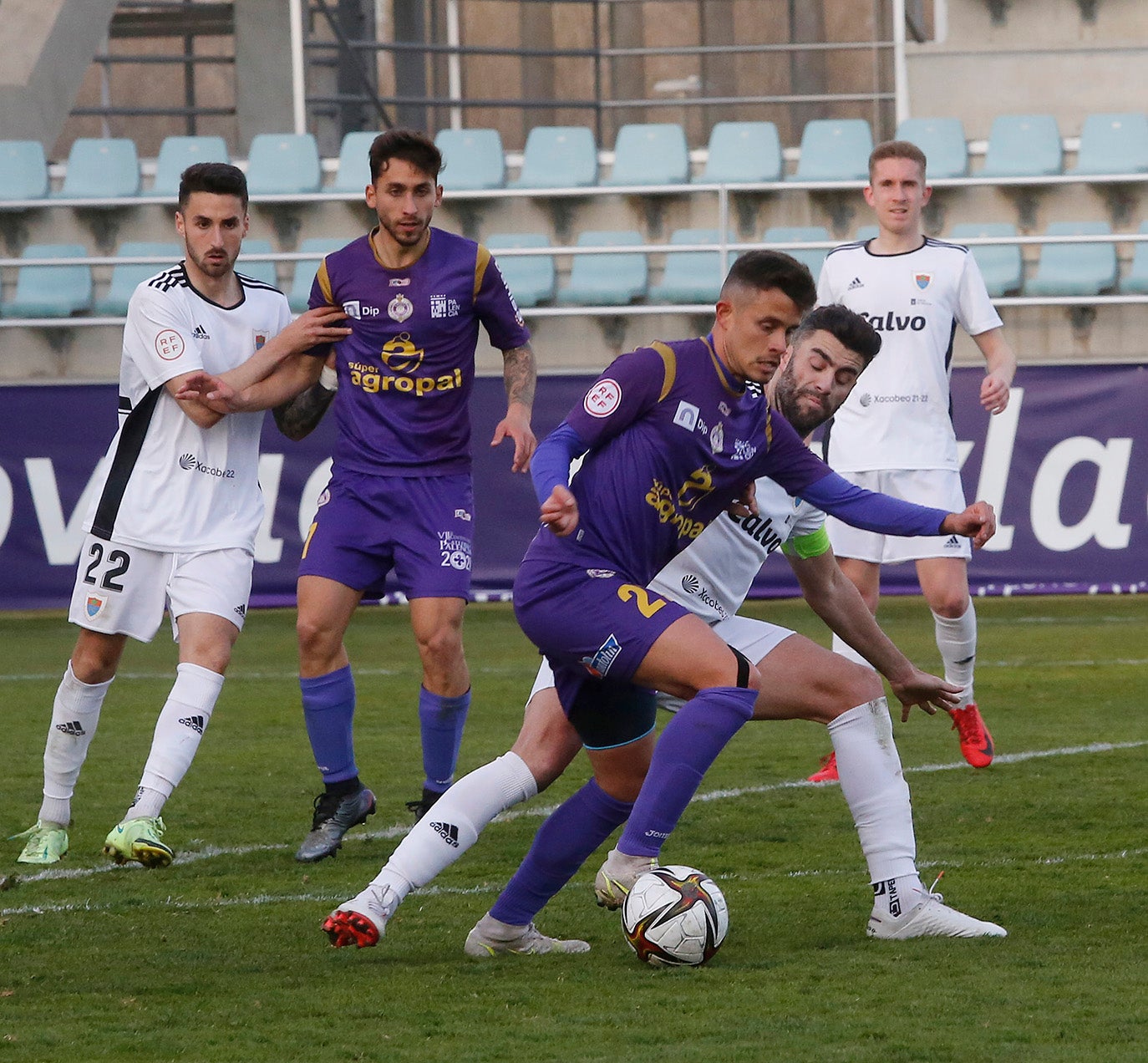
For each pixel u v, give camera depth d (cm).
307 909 1503
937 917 1337
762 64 5784
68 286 4769
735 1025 1080
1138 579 3906
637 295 4644
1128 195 4659
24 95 5353
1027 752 2345
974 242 4072
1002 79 5872
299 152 5084
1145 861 1647
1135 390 3903
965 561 2278
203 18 6197
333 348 1855
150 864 1642
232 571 1792
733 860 1688
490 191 4444
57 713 1766
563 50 5881
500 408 4047
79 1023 1114
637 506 1264
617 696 1296
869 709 1345
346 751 1784
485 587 4047
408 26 5847
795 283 1240
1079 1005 1118
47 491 4050
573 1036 1060
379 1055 1026
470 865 1703
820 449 3219
